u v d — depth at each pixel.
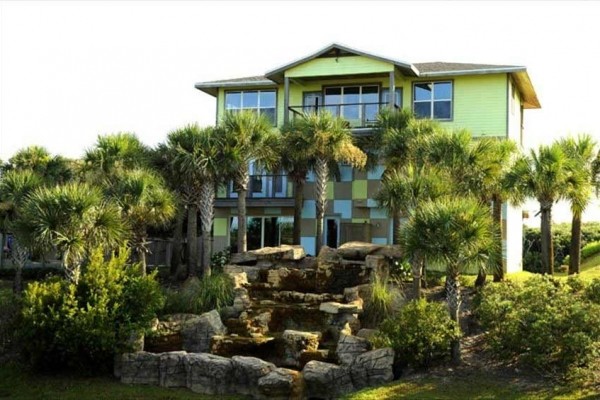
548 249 20.58
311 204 30.58
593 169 21.83
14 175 22.89
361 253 22.27
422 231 15.61
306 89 32.22
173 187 24.52
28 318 16.45
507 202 24.22
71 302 16.70
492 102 29.41
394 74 29.42
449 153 20.27
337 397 14.55
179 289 22.97
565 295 15.22
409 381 14.49
